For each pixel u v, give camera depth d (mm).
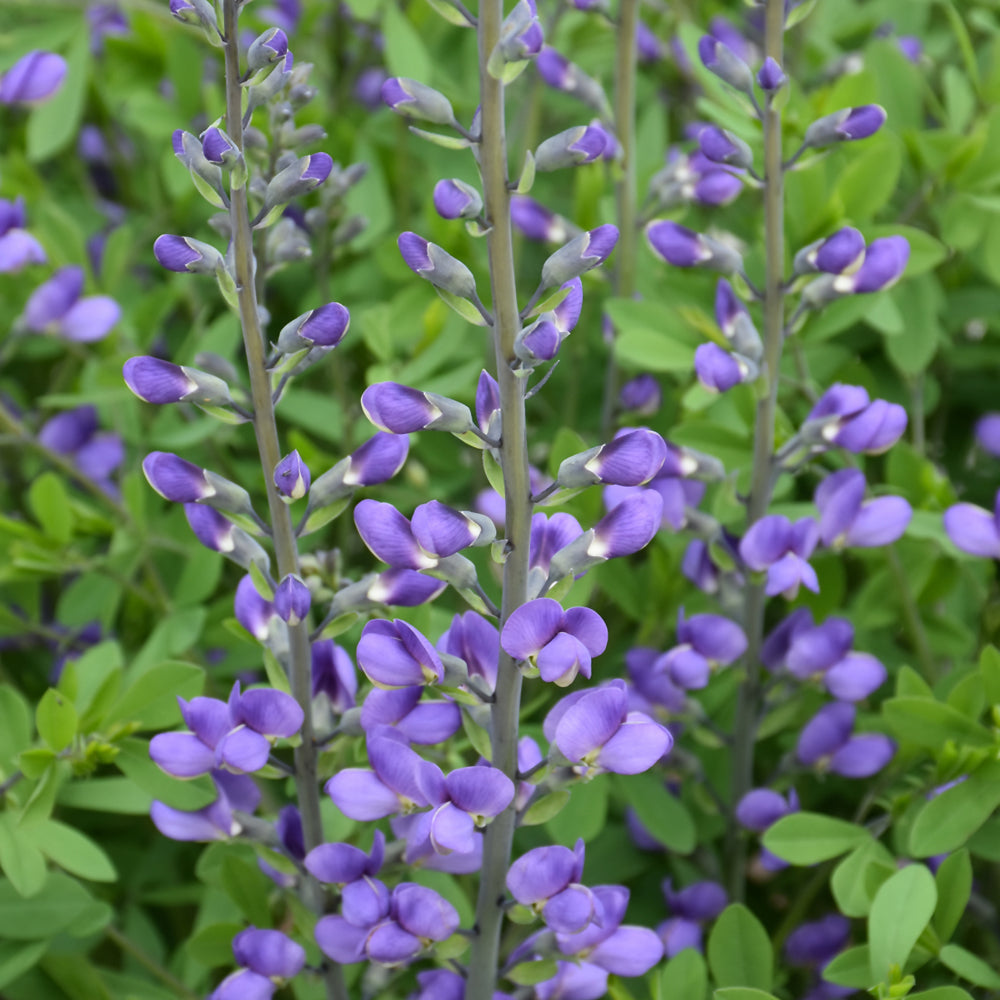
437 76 1081
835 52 1146
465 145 707
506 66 696
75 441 984
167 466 750
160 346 1091
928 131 973
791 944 862
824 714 844
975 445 1021
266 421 747
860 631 898
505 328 711
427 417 717
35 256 901
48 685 1014
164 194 1173
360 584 763
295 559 761
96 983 830
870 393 940
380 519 728
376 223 971
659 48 1152
